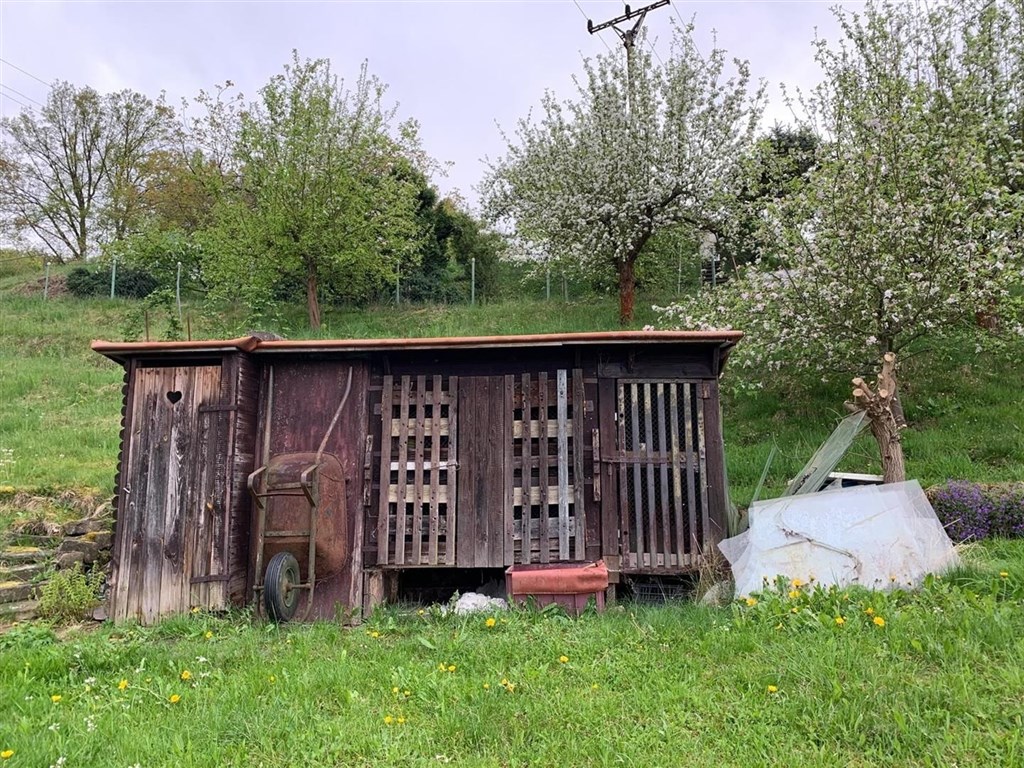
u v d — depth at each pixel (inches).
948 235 376.8
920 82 464.1
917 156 391.9
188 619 243.6
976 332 435.2
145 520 262.2
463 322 748.0
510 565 263.3
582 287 903.1
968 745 127.8
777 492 352.5
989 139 457.4
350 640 215.2
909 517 237.9
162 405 270.8
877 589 219.0
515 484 273.9
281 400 282.8
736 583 235.8
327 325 778.8
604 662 179.0
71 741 143.7
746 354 441.4
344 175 747.4
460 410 280.5
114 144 1338.6
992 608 185.5
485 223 995.3
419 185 980.6
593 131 641.6
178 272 885.2
